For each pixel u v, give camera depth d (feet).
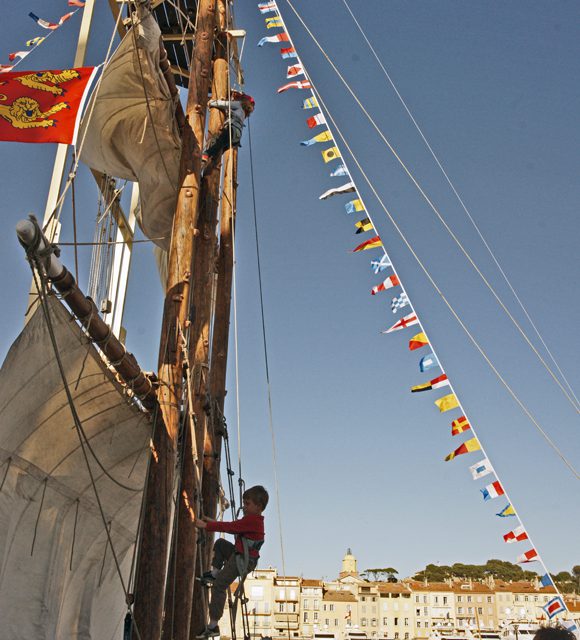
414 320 39.75
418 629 303.07
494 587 302.66
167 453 23.90
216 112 34.99
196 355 30.22
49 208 34.04
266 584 306.14
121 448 25.94
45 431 22.89
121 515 28.07
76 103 20.03
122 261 45.29
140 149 32.19
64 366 21.27
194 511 27.48
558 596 34.63
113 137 32.37
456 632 285.43
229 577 21.70
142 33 28.35
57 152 34.73
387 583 327.67
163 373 24.81
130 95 30.68
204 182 31.96
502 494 36.52
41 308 19.19
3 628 21.40
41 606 22.68
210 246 31.32
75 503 25.11
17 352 19.61
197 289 30.48
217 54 37.50
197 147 28.58
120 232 44.96
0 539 21.29
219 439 36.40
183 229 26.99
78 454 24.38
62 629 25.29
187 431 28.32
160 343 25.45
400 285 40.50
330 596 312.91
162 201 33.27
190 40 41.81
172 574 26.63
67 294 18.98
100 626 28.09
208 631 21.34
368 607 309.83
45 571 23.08
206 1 31.81
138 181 33.63
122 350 22.18
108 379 22.85
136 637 21.72
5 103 19.81
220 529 21.72
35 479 23.00
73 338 20.66
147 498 23.36
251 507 22.22
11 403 20.83
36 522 22.91
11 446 21.91
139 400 24.47
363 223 42.09
